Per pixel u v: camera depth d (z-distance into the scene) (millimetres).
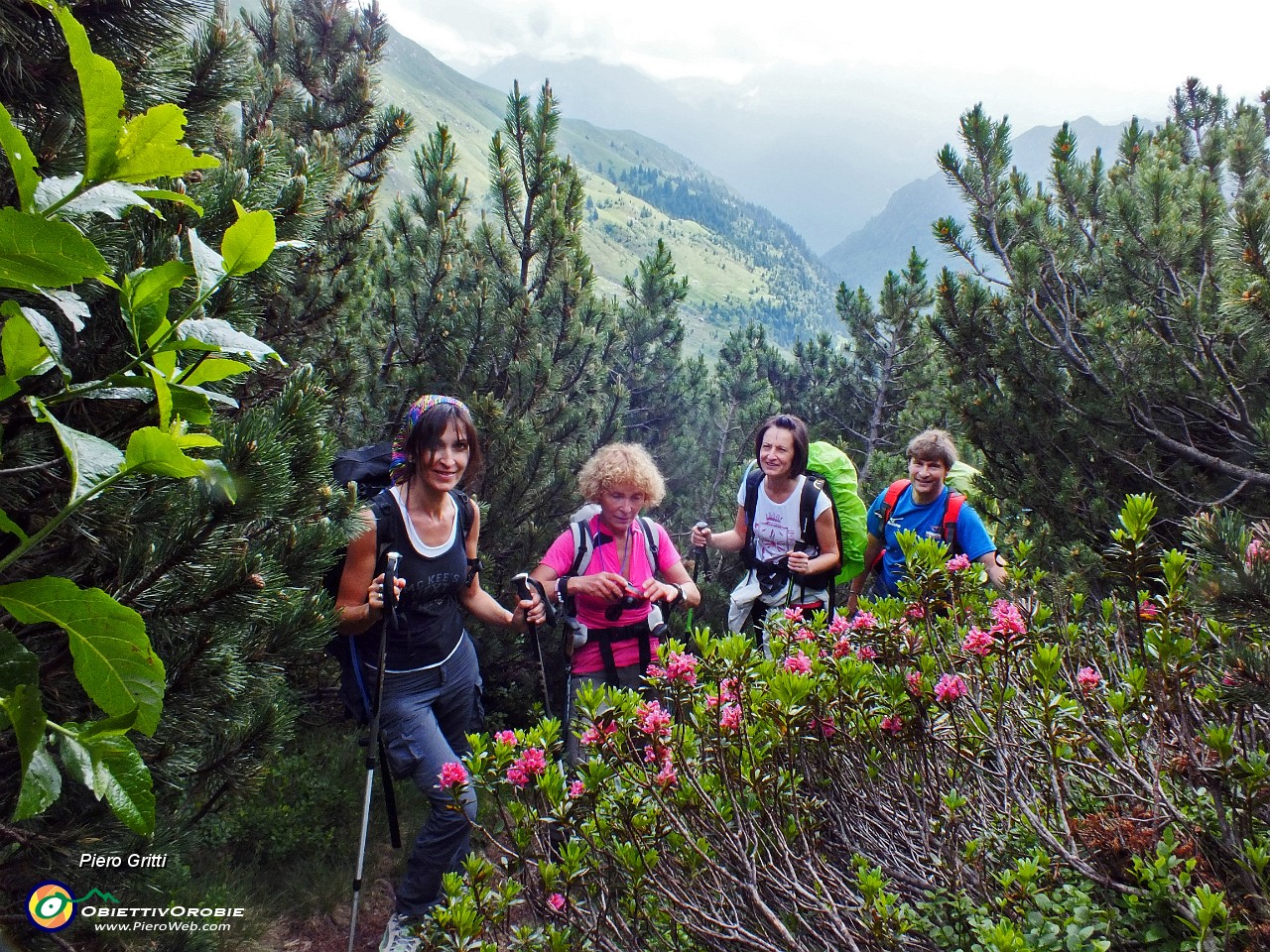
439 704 3803
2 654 646
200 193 2295
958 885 2061
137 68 1964
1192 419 5219
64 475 1845
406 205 8586
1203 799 2047
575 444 7012
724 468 10836
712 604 7758
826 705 2391
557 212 7246
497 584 6332
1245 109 7867
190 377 763
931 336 6980
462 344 6352
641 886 2137
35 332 677
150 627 2148
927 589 2559
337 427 5840
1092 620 3221
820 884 2039
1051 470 5633
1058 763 2072
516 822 2303
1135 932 1797
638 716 2209
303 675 3824
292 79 6754
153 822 642
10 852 2152
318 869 4414
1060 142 6926
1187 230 5410
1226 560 1765
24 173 647
